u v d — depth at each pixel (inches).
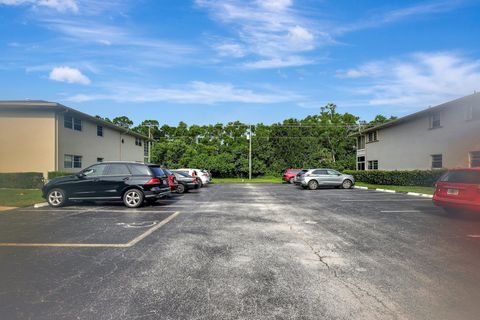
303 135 2229.3
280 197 649.6
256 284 163.3
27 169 812.6
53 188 469.4
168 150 2098.9
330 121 2854.3
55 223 336.5
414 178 860.6
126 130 1269.7
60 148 847.1
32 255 215.0
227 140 2652.6
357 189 908.0
